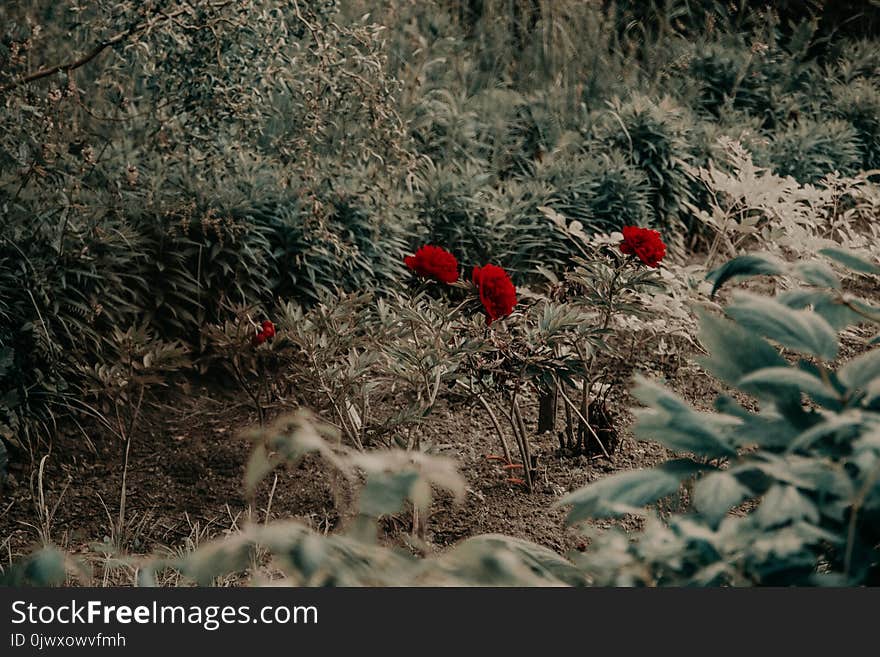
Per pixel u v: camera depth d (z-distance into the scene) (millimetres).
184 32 3578
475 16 7766
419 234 4656
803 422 1007
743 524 932
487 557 897
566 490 3090
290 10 3695
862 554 942
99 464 3312
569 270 4957
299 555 831
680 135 6148
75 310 3529
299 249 4074
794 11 9398
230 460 3328
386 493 853
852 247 4828
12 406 3096
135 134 4395
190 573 866
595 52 7352
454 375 2928
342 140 4141
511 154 5914
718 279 1204
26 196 3633
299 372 2924
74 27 3855
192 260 3936
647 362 3887
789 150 6715
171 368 2930
